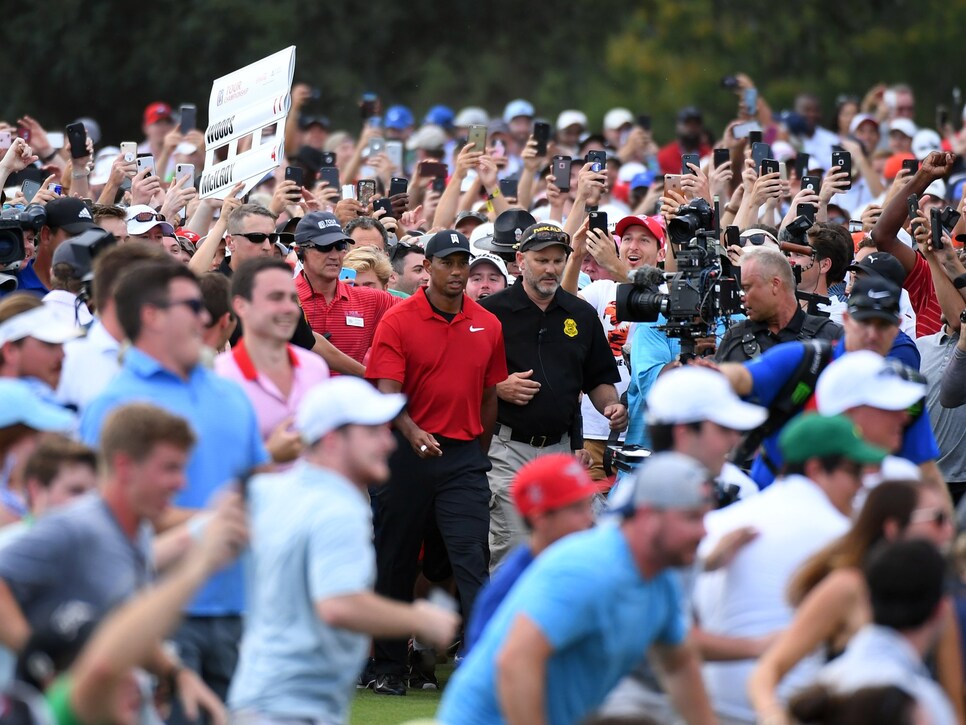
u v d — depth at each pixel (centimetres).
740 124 5250
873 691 1469
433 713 3066
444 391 3278
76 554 1748
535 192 5934
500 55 11806
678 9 11644
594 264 4078
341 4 11325
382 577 3322
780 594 1978
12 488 2027
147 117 6756
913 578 1666
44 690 1600
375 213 4256
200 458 2200
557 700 1764
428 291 3338
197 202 4325
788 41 11569
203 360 2405
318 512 1856
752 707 1980
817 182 4419
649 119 7162
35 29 10838
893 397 2231
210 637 2188
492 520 3444
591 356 3494
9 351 2314
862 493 2138
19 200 3878
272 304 2534
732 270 2941
